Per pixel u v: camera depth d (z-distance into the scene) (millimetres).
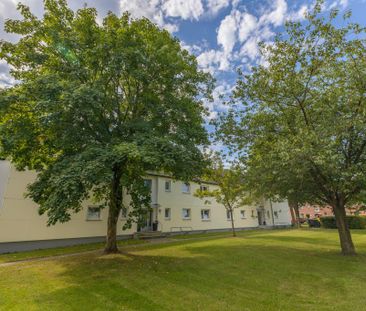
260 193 12289
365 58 9055
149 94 10789
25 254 13172
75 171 7262
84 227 17609
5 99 8141
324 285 6766
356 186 9688
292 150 8188
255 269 8539
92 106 8242
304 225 40219
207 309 5133
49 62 9789
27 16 10094
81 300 5613
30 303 5434
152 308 5180
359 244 14578
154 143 8367
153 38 10719
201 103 13117
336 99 9695
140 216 10898
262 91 10922
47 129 8961
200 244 15242
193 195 23672
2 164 15234
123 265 9117
